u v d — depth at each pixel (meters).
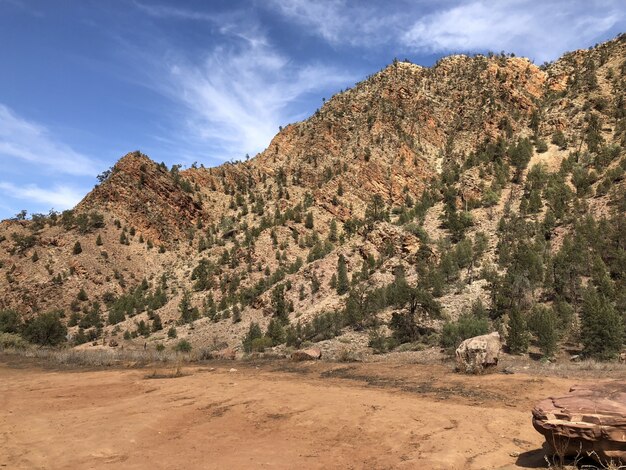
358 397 14.97
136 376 21.59
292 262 108.94
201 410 13.39
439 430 10.68
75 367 27.05
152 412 12.86
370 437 10.37
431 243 72.94
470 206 90.62
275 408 13.39
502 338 38.28
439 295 56.28
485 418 11.73
